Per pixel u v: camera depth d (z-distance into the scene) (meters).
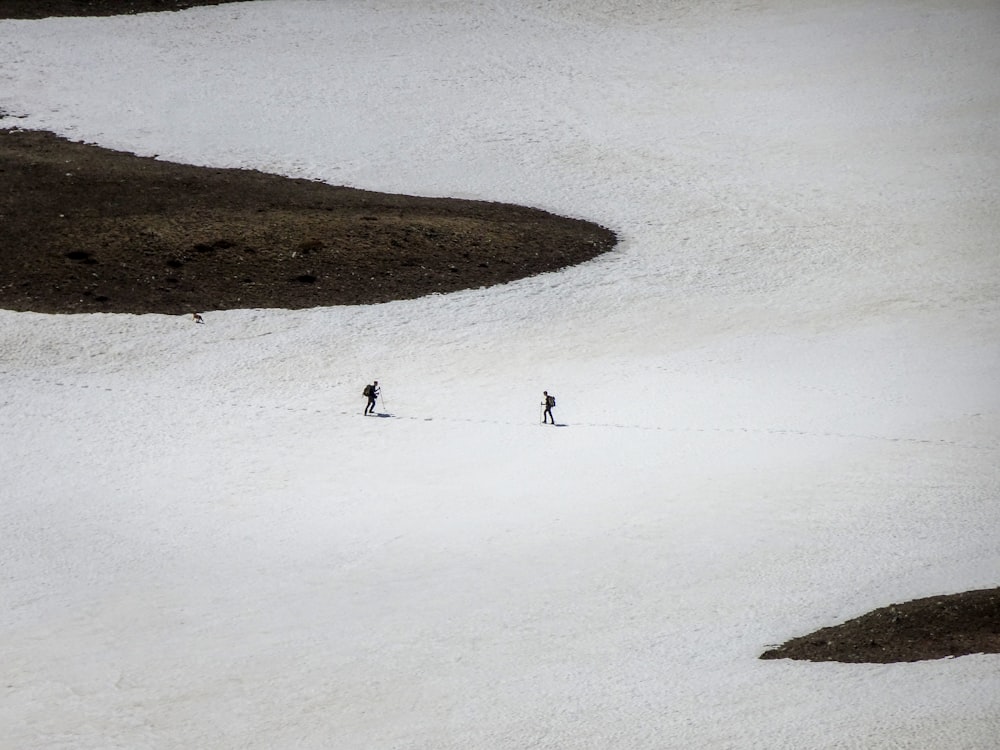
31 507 109.31
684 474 112.00
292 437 127.25
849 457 113.81
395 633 82.94
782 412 129.75
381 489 112.56
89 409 134.00
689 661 75.44
